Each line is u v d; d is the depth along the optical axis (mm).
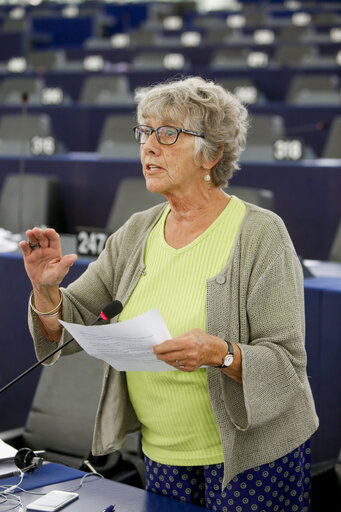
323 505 2500
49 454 3000
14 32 13938
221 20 15844
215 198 2023
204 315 1931
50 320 2096
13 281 3582
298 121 7801
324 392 3004
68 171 6023
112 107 8266
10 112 8578
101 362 2959
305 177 5516
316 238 5543
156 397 2012
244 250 1940
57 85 10484
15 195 5789
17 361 3621
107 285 2174
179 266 1994
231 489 1977
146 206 4918
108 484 2102
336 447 3006
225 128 1937
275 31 13711
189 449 2008
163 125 1931
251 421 1834
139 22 17016
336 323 2957
